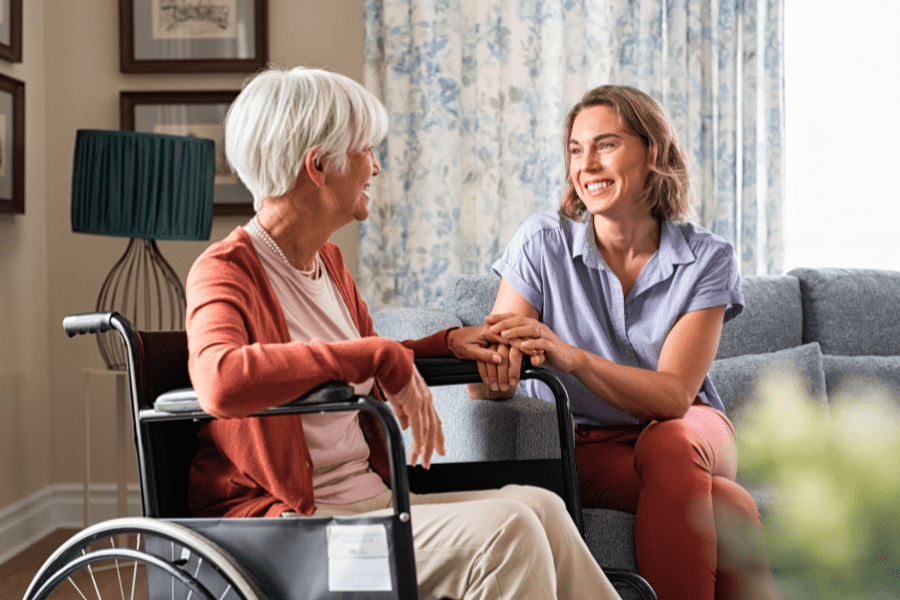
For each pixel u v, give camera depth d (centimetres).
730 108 294
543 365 142
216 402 98
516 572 103
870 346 248
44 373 291
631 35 291
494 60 286
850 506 40
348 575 99
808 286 251
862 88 309
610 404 154
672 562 130
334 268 138
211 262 114
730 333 234
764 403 45
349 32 300
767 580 49
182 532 104
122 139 238
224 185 297
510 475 137
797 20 311
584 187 162
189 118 296
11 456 268
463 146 292
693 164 293
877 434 41
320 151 117
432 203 282
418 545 109
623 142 159
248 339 110
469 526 106
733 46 295
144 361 116
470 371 137
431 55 282
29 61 283
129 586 226
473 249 292
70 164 296
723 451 145
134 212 238
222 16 296
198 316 107
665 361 156
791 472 41
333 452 123
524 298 170
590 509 146
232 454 114
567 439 132
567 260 169
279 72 121
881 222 310
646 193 161
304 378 97
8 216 266
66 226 296
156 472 114
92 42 297
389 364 104
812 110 311
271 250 122
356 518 98
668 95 294
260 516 112
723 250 164
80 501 295
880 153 309
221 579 102
